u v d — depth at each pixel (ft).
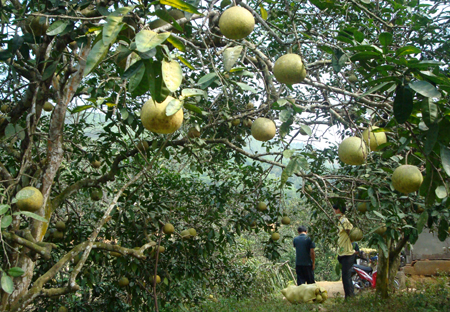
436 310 16.29
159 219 15.92
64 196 11.97
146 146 13.99
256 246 33.78
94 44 4.43
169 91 4.44
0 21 9.37
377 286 20.17
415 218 13.76
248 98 16.92
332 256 35.96
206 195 17.98
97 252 14.12
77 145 15.98
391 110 7.95
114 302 17.81
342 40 7.07
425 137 6.63
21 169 8.78
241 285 26.84
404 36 13.48
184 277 17.13
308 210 32.14
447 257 30.86
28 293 8.23
